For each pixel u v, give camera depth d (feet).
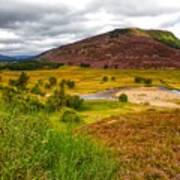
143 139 75.56
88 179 30.68
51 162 27.76
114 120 100.63
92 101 404.98
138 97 556.10
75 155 31.55
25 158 24.40
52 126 31.89
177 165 58.18
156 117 103.14
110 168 35.65
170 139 75.05
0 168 22.85
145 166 55.47
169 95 583.17
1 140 24.84
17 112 28.66
